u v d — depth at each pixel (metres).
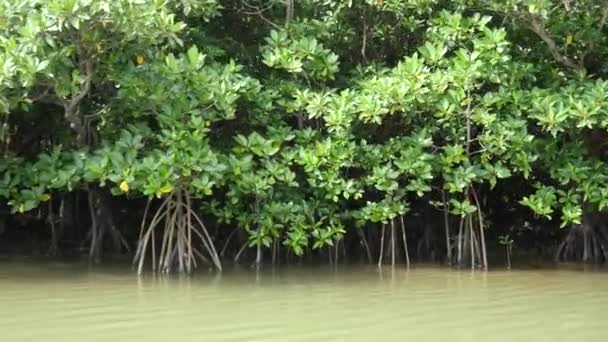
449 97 9.97
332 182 9.88
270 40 10.55
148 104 9.34
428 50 10.27
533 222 12.55
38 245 12.07
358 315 6.96
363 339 6.03
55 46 8.59
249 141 9.83
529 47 11.21
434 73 10.03
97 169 8.89
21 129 10.62
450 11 11.02
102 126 9.96
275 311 7.12
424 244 11.77
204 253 10.36
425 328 6.45
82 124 9.85
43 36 8.36
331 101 9.95
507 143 9.88
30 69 8.25
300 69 10.20
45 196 9.27
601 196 10.05
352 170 10.61
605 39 10.87
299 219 9.88
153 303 7.46
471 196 11.52
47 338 5.92
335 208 10.28
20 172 9.38
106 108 9.80
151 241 10.20
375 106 9.65
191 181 9.24
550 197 10.16
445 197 11.05
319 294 8.13
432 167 10.11
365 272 10.04
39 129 10.65
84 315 6.81
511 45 10.95
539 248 12.50
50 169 9.33
